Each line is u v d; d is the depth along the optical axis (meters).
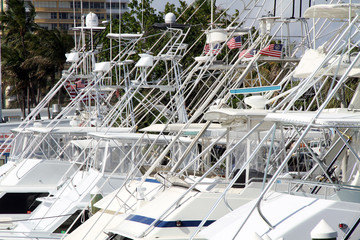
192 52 106.81
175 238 33.12
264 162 44.78
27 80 181.00
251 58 53.16
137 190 42.38
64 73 74.50
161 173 43.59
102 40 100.31
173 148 52.22
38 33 179.75
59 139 67.06
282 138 32.66
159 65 99.38
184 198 35.62
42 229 52.25
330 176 33.47
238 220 28.33
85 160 56.25
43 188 62.56
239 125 37.53
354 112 32.19
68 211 52.47
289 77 43.56
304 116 27.77
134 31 120.00
